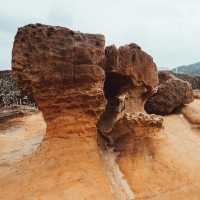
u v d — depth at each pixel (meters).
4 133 20.06
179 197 11.11
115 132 13.45
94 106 11.88
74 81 11.51
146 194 11.08
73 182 10.61
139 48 14.09
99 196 10.44
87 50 11.47
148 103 19.31
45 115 12.00
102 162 12.02
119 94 13.93
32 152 13.70
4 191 10.67
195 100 22.36
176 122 18.00
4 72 39.88
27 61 11.42
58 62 11.32
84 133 11.81
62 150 11.44
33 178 10.94
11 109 27.73
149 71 14.64
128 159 12.50
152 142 13.49
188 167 12.69
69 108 11.73
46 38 11.37
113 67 12.76
